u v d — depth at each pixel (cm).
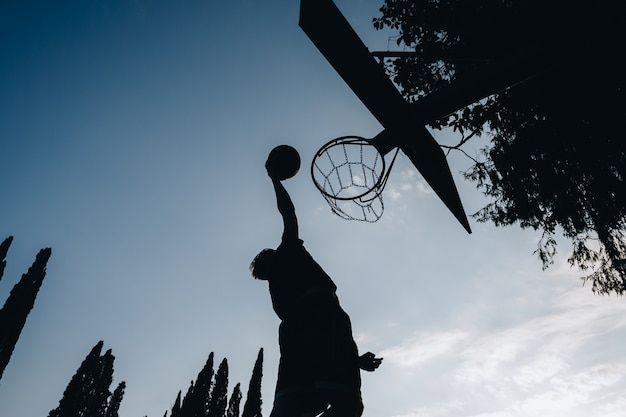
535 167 795
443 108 415
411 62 791
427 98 429
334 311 135
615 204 726
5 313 3922
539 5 423
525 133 766
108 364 4741
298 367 118
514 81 391
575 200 792
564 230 902
